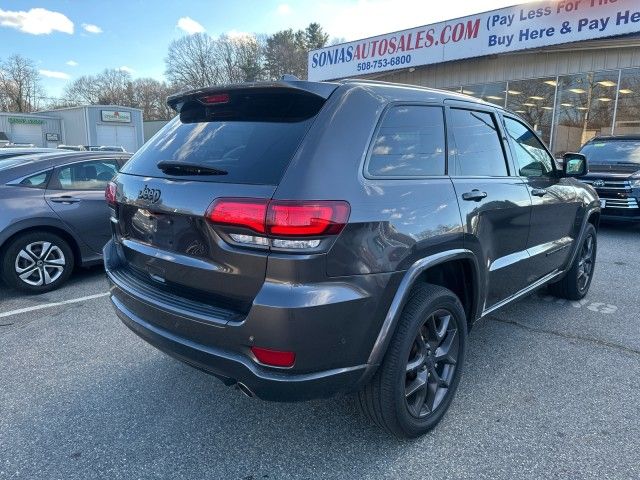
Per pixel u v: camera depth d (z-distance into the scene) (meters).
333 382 2.11
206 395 3.03
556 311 4.48
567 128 13.17
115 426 2.71
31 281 4.96
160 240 2.42
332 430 2.66
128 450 2.50
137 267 2.64
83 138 39.91
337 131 2.18
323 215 1.97
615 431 2.62
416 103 2.64
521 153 3.59
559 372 3.30
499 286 3.20
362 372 2.18
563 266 4.27
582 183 4.68
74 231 5.17
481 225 2.84
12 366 3.41
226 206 2.04
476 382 3.17
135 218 2.61
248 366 2.04
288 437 2.61
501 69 14.13
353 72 16.97
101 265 6.09
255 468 2.37
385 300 2.18
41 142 40.09
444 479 2.27
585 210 4.46
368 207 2.13
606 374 3.27
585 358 3.51
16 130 38.56
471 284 2.88
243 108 2.51
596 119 12.62
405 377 2.39
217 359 2.12
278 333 1.95
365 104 2.34
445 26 14.13
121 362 3.46
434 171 2.63
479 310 2.98
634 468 2.32
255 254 1.99
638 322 4.20
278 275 1.96
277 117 2.33
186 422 2.74
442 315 2.64
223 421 2.75
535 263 3.68
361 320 2.10
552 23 11.98
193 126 2.66
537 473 2.30
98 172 5.51
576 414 2.79
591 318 4.30
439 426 2.68
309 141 2.11
